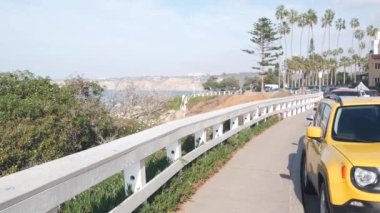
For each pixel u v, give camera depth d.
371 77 96.25
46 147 9.41
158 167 7.43
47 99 11.41
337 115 6.72
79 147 11.12
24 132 8.88
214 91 76.56
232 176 9.38
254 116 18.08
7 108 9.72
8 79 11.76
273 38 99.94
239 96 60.50
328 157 5.80
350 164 5.22
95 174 4.74
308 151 7.82
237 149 12.79
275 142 14.37
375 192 5.03
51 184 3.83
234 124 13.99
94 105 12.82
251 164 10.69
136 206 5.73
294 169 10.06
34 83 12.02
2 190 3.49
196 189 8.24
